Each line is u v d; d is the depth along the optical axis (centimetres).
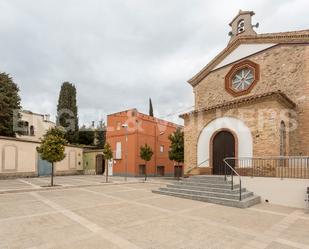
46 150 1448
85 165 2944
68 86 3531
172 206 873
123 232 545
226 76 1622
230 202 911
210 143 1392
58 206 842
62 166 2630
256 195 1047
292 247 470
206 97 1730
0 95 2406
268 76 1416
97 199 1004
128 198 1045
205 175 1298
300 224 648
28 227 577
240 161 1226
